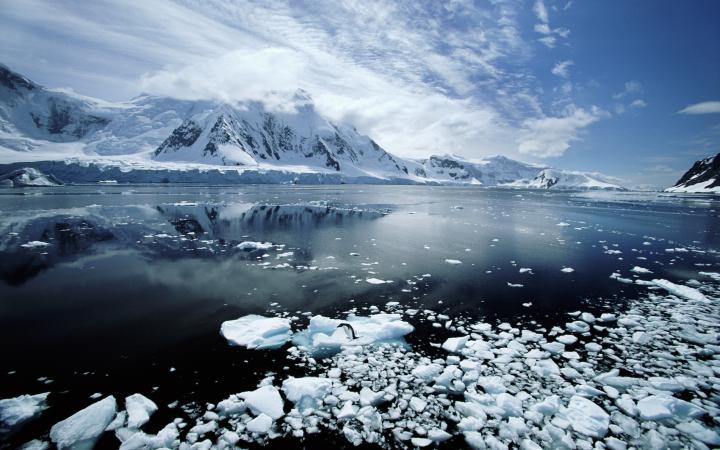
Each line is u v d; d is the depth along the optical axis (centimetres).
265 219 3106
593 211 4378
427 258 1708
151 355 804
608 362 793
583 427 587
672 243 2169
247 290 1227
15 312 1035
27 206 3659
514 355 812
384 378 727
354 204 4884
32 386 690
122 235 2233
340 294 1199
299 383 675
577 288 1288
